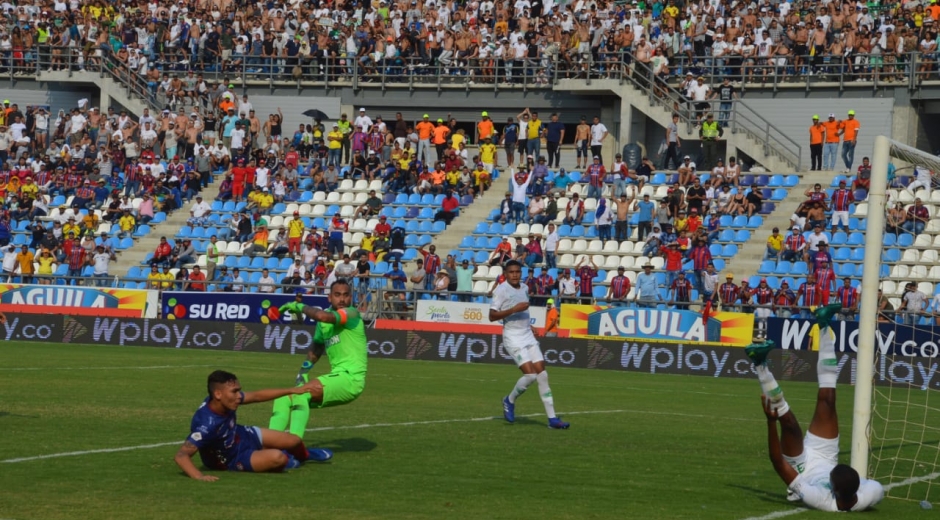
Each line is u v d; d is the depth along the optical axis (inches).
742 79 2225.6
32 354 1403.8
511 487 566.6
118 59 2568.9
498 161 2437.3
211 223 2154.3
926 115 2178.9
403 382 1192.2
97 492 518.0
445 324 1670.8
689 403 1074.1
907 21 2212.1
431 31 2469.2
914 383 1368.1
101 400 896.9
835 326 1496.1
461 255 1979.6
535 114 2201.0
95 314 1785.2
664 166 2164.1
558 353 1579.7
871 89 2164.1
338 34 2556.6
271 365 1354.6
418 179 2197.3
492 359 1576.0
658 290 1770.4
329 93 2518.5
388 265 1925.4
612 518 498.3
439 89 2450.8
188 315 1753.2
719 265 1849.2
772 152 2159.2
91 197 2253.9
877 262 616.4
